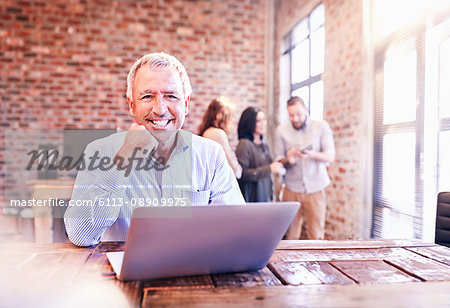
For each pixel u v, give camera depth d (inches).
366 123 112.7
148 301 26.4
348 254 41.3
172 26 173.8
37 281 30.3
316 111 150.7
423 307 25.8
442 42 85.0
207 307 25.5
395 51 101.1
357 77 115.7
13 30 161.0
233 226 29.0
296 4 160.7
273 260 38.3
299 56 166.9
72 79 165.3
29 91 162.2
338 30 128.0
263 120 110.6
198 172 51.4
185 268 30.5
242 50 180.4
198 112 176.4
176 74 47.9
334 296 27.8
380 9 108.1
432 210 87.2
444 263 37.6
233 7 179.2
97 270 33.2
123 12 169.5
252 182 107.4
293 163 113.7
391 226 103.2
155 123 47.4
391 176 103.2
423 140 89.4
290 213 30.5
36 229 115.6
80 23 165.8
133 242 27.1
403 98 98.1
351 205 119.0
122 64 169.2
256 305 25.9
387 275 33.6
